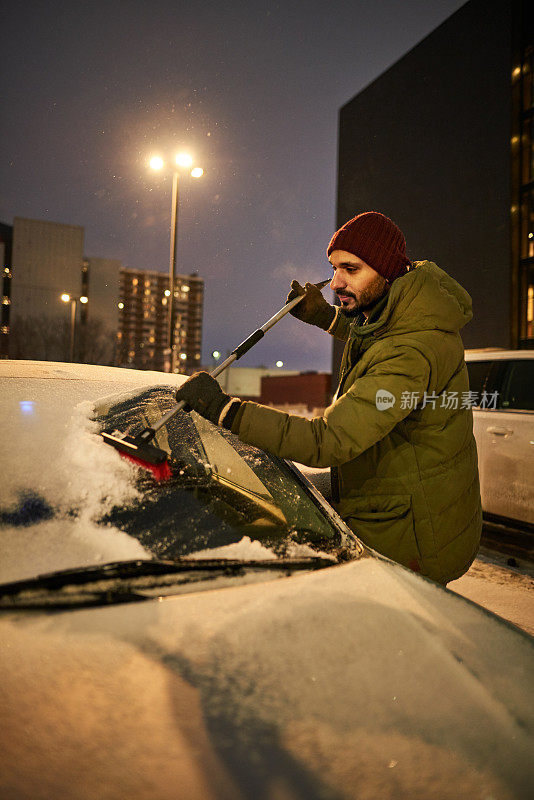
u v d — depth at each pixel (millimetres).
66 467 1600
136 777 892
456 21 27844
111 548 1418
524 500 4445
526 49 24641
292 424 1643
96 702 1015
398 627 1332
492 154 26062
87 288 92312
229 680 1102
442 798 929
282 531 1649
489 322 26094
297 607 1339
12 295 86188
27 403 1834
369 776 951
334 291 2008
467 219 27266
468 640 1341
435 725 1077
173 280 14828
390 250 1908
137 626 1204
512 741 1062
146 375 2379
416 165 30250
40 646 1118
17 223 86812
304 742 996
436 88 29016
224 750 957
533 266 24359
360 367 1804
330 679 1146
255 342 2035
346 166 35344
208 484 1710
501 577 3975
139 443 1596
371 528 1879
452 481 1864
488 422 4770
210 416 1684
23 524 1418
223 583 1395
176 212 14742
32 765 889
